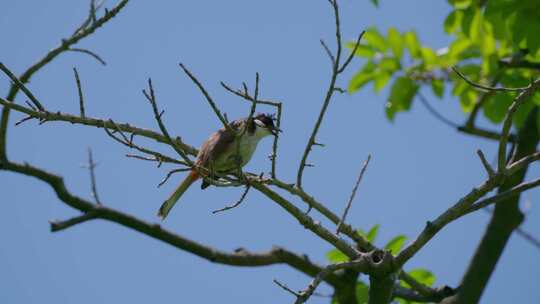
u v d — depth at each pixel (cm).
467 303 1144
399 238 1124
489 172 859
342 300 1162
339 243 907
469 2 1266
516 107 819
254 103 806
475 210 870
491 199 866
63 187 1154
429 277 1184
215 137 1141
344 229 948
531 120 1267
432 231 859
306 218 904
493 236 1196
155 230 1159
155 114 793
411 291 1120
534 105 1270
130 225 1158
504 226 1198
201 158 1102
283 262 1184
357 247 1053
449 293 1148
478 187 862
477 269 1177
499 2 1138
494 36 1230
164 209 1099
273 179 870
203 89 786
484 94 1345
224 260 1166
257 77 793
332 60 812
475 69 1373
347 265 852
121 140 836
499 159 852
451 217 862
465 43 1374
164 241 1166
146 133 955
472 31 1299
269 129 1168
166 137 813
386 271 862
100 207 1162
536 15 1123
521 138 1257
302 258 1189
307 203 904
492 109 1325
